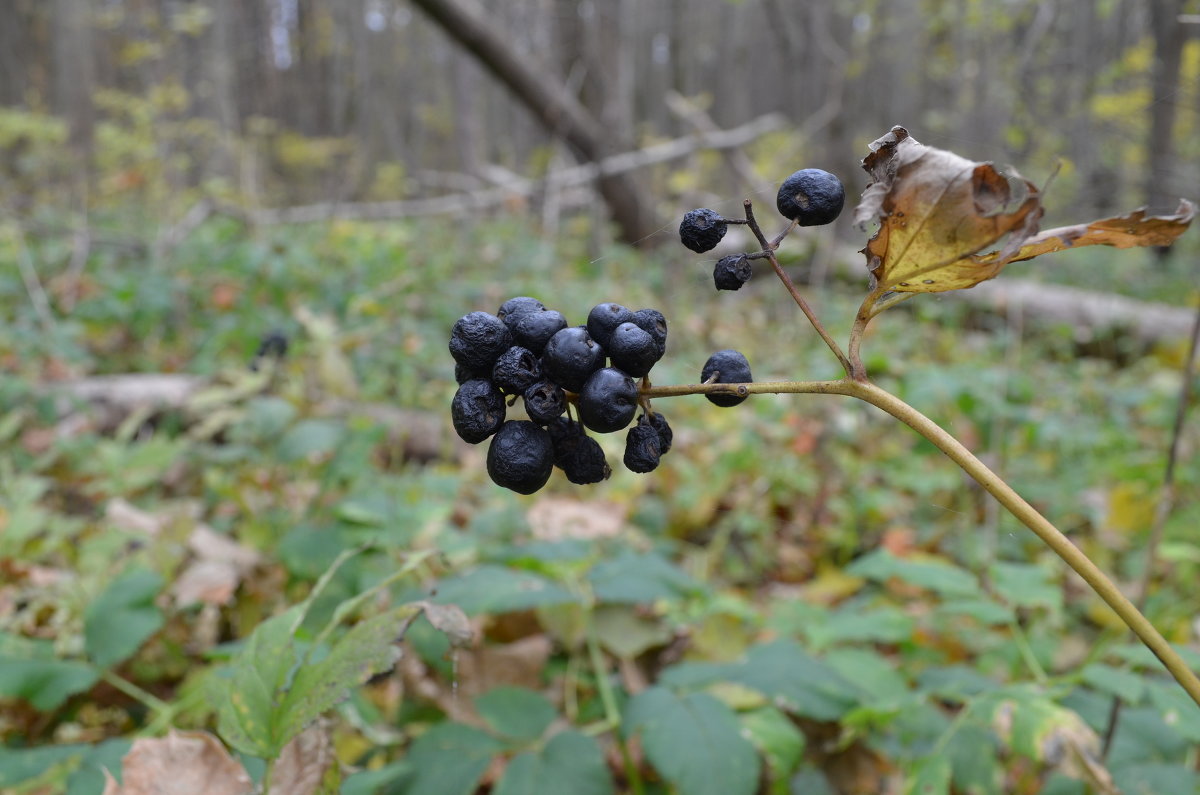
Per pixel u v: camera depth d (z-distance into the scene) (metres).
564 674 2.72
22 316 6.35
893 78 19.45
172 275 7.62
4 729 2.43
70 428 5.11
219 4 21.28
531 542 2.82
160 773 1.45
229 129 16.03
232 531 3.62
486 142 31.52
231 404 4.28
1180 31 12.22
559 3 12.84
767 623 2.83
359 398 4.64
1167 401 5.70
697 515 4.40
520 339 1.11
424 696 2.54
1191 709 1.79
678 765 1.92
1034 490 4.47
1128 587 3.74
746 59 34.34
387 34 34.00
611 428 1.05
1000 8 15.22
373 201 19.47
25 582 2.93
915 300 8.56
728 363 1.15
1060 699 2.15
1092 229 1.11
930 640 3.24
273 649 1.44
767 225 10.79
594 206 12.44
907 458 5.14
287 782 1.40
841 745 2.31
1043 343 8.62
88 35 24.55
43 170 14.91
